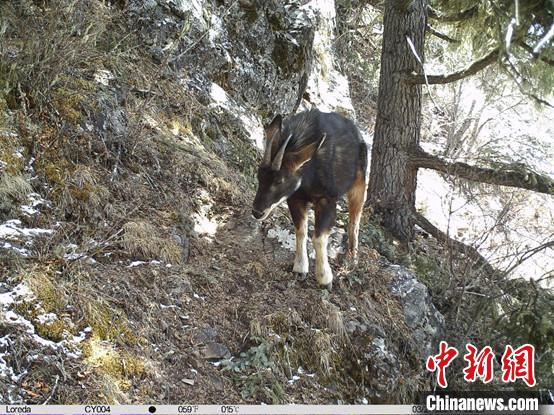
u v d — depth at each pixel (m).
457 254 5.79
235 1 6.01
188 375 3.75
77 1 4.87
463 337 4.91
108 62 5.08
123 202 4.44
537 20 4.60
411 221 6.00
